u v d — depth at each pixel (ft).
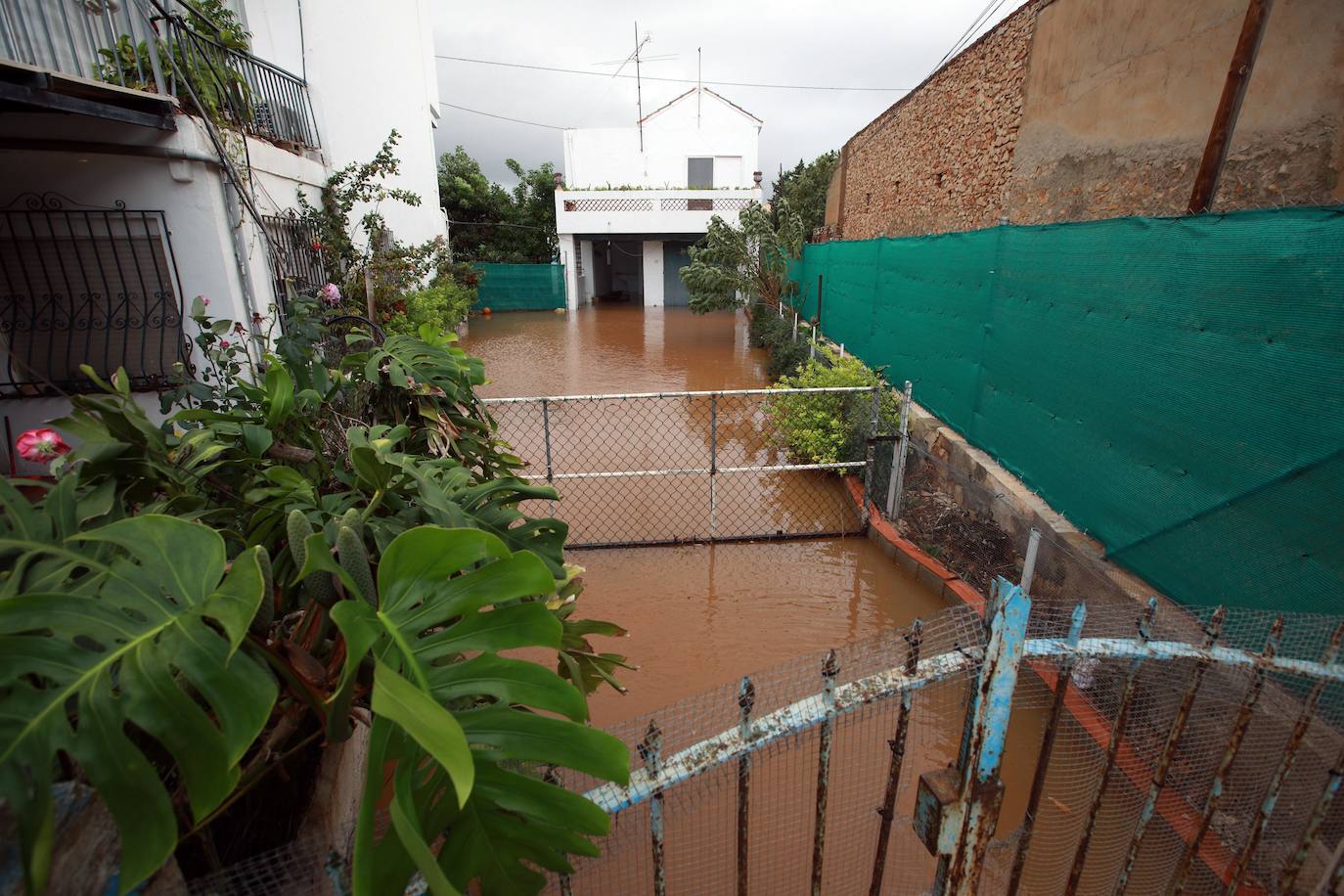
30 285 13.39
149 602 2.97
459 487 6.18
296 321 10.79
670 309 70.74
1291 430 7.20
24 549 3.22
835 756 7.72
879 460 15.99
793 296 42.52
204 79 14.66
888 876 6.31
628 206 64.90
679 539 15.01
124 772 2.46
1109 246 10.46
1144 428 9.57
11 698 2.37
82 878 2.58
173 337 14.21
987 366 14.98
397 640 3.12
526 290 68.95
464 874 3.13
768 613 12.16
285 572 4.92
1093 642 4.15
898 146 27.40
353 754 5.68
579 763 3.02
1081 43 13.67
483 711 3.06
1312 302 6.94
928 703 8.69
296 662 3.74
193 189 13.61
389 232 34.45
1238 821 5.78
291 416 7.27
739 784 3.62
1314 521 6.93
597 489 18.24
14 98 9.67
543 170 74.95
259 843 4.58
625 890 6.16
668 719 4.10
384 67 34.83
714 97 68.74
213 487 5.80
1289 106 8.56
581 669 6.41
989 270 14.87
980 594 11.78
